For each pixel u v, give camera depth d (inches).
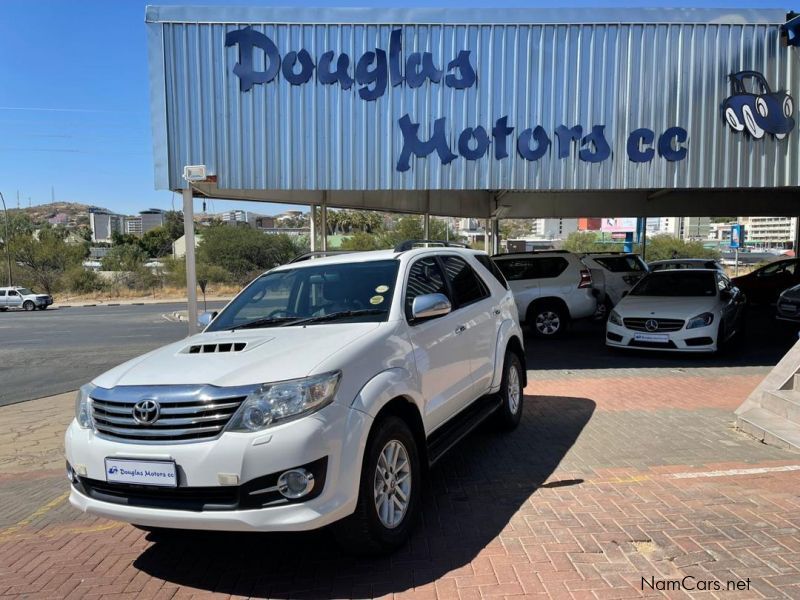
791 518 154.0
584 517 160.1
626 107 384.5
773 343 476.4
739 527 150.0
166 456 123.8
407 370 155.8
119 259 2261.3
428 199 744.3
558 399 299.4
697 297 419.8
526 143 386.3
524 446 224.7
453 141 387.2
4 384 445.1
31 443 274.1
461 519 162.4
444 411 178.2
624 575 129.6
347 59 384.5
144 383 133.3
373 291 174.2
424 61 383.9
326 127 387.5
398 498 147.6
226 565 145.1
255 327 175.3
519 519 160.7
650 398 295.1
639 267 655.8
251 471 120.6
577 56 383.2
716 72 382.3
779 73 382.9
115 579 141.2
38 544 163.5
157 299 1844.2
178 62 382.9
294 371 129.7
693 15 379.2
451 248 225.9
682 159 386.0
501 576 132.0
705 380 333.7
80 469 135.0
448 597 124.9
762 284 810.8
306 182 389.1
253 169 388.2
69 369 506.3
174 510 124.7
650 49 382.0
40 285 2050.9
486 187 388.8
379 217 2982.3
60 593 135.5
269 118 386.9
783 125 384.5
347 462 128.0
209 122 385.7
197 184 412.5
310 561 144.4
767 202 916.0
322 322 168.1
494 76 384.8
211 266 2122.3
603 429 243.9
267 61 384.8
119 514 129.6
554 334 519.8
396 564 139.7
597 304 539.8
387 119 387.5
